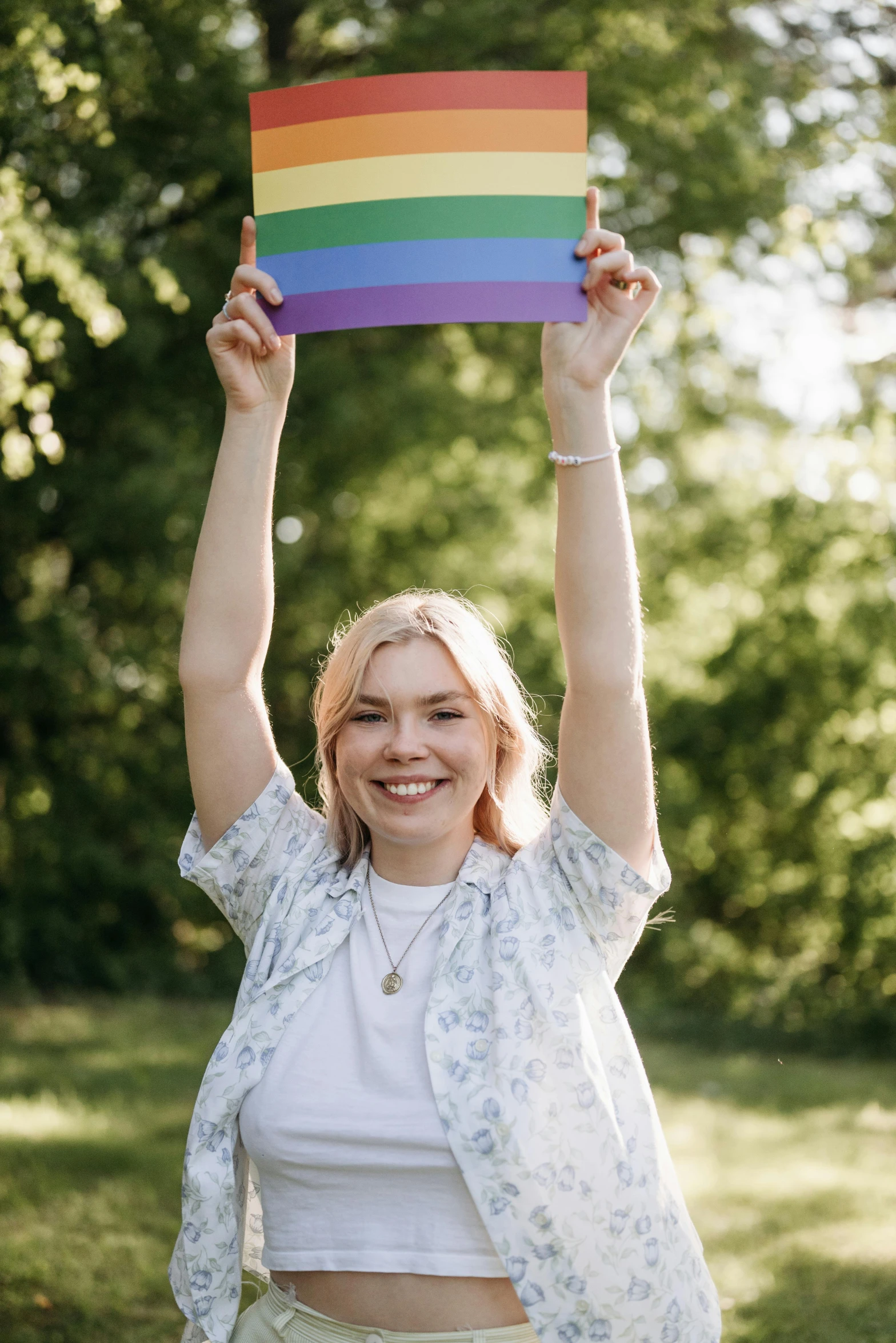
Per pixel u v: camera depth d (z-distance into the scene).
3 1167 5.82
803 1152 6.91
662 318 11.52
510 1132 1.93
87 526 10.88
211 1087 2.10
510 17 9.86
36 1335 4.09
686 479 13.51
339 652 2.18
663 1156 2.05
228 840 2.24
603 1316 1.93
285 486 12.15
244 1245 2.27
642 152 10.37
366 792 2.13
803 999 12.38
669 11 9.92
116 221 8.84
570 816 2.06
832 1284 4.80
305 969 2.14
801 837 13.00
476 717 2.14
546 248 2.04
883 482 11.66
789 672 12.74
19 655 10.99
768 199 10.56
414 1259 1.98
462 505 13.12
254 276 2.10
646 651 13.75
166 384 10.87
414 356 11.90
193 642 2.19
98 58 5.37
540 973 2.02
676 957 13.01
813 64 10.75
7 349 5.09
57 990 11.98
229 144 9.05
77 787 12.21
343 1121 2.00
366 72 9.81
